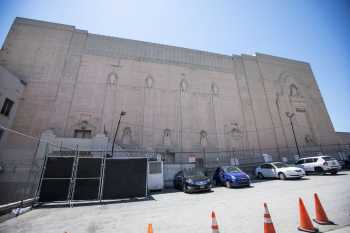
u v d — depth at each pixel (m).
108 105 26.19
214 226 3.70
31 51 25.81
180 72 32.06
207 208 7.44
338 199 6.97
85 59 27.80
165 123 27.78
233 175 13.40
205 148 28.05
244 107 32.75
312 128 34.66
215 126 29.95
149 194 12.64
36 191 9.44
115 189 10.36
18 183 16.22
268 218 4.05
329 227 4.47
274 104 34.34
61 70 25.98
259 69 36.84
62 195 9.62
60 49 27.11
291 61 40.38
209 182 12.40
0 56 24.27
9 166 16.97
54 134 22.56
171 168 19.75
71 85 25.66
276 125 32.66
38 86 24.31
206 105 31.06
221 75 34.22
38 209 8.49
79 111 24.78
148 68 30.53
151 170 15.46
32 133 21.91
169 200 9.95
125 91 27.75
